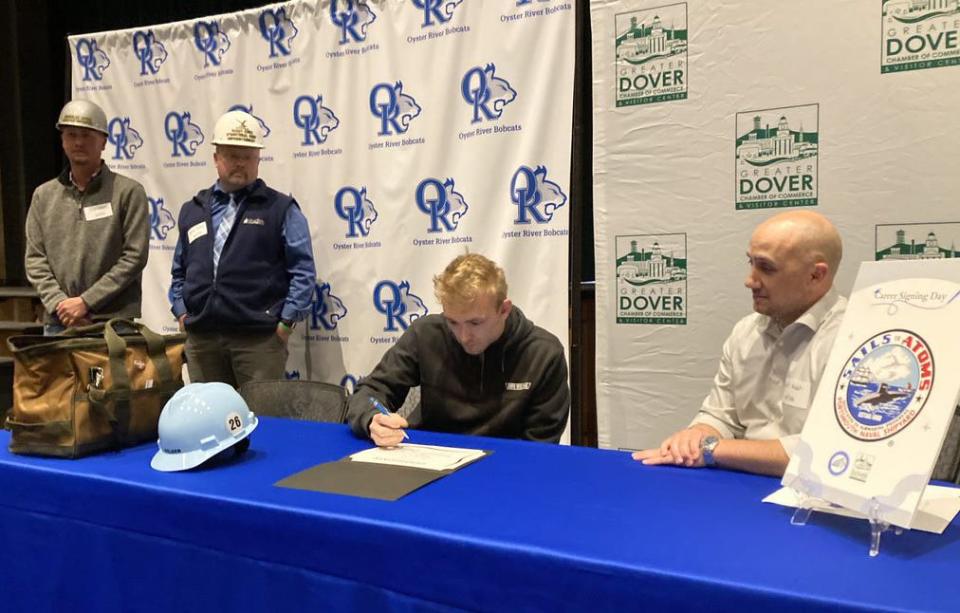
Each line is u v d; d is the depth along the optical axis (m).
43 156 5.32
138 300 2.88
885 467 0.94
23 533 1.38
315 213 3.05
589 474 1.29
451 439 1.59
